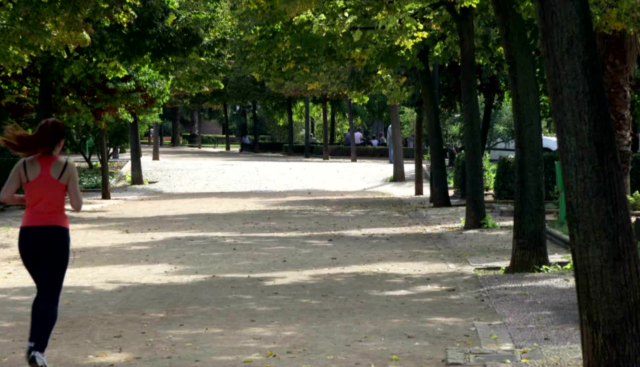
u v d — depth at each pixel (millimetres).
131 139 40625
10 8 17609
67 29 18094
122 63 23906
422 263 14016
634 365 5410
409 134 51562
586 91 5445
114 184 40469
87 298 10734
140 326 8781
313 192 36656
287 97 65438
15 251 16484
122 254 15797
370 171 45219
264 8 21062
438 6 20266
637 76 24953
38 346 6539
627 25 15141
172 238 18672
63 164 6750
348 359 7125
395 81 29891
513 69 13078
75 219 23984
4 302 10445
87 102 27859
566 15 5457
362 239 18109
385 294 10859
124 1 19797
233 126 97375
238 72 59469
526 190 12883
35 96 28828
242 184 41000
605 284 5430
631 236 5480
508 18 13039
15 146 6727
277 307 9961
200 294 11031
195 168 46969
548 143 36875
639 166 26484
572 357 6887
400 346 7652
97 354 7395
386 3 17531
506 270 13008
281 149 73625
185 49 23750
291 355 7309
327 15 19797
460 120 42969
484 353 7156
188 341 7980
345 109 66625
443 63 25891
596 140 5438
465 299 10328
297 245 17062
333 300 10438
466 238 17703
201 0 27328
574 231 5523
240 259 14883
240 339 8062
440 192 26828
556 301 9750
